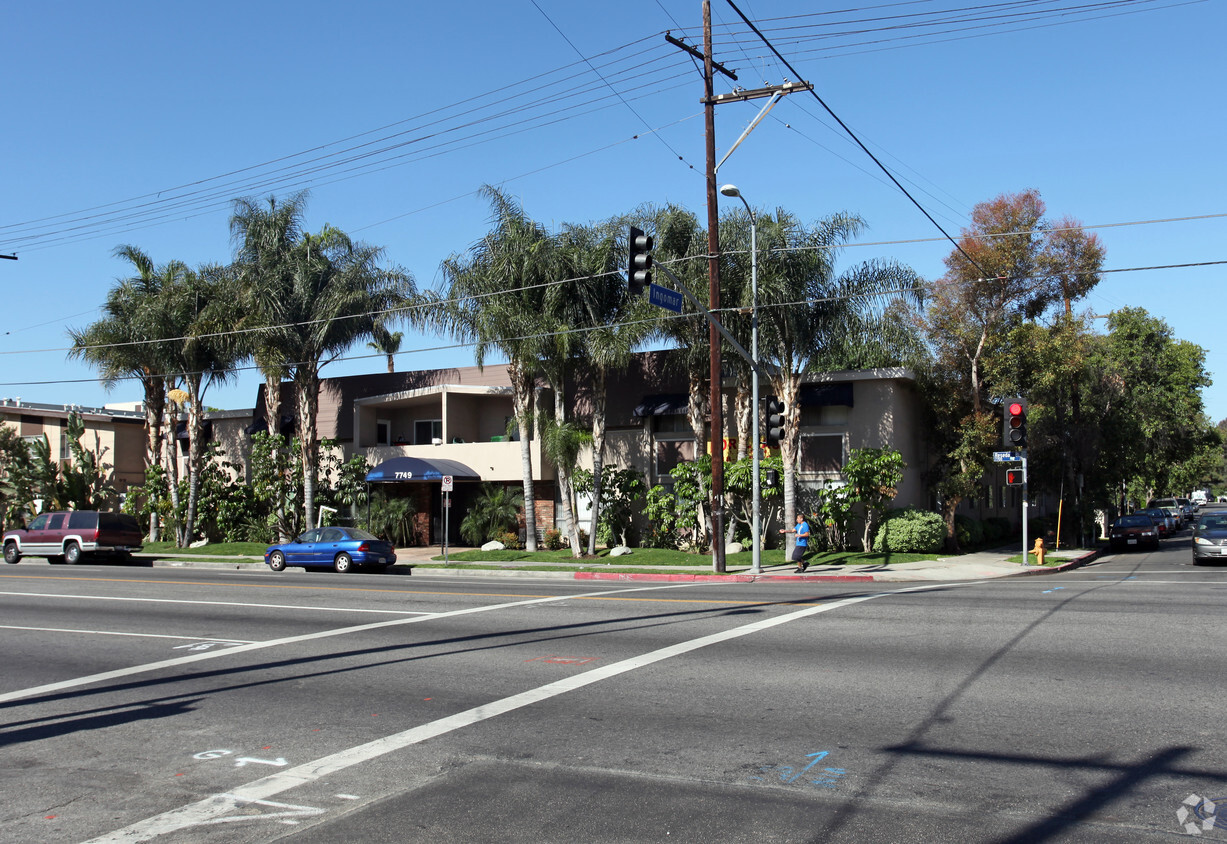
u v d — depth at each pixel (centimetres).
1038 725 764
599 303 2831
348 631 1367
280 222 3334
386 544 2797
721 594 1812
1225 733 730
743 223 2636
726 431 3180
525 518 3158
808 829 551
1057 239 3050
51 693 987
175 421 3806
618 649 1160
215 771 702
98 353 3547
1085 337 3159
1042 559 2680
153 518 3994
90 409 4897
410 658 1134
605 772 671
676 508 2978
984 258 2981
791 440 2773
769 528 3036
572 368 2988
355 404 3775
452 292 2927
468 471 3431
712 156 2355
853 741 733
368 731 804
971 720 783
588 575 2511
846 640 1173
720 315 2583
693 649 1141
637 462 3294
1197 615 1320
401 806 608
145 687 1008
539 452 3328
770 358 2798
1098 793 604
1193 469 6388
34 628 1458
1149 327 4950
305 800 628
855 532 3011
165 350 3553
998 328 3041
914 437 3159
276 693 962
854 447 3006
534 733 781
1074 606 1445
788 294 2594
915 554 2817
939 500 3312
